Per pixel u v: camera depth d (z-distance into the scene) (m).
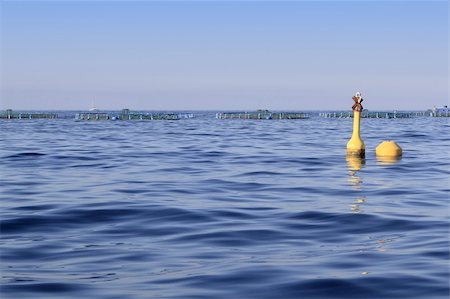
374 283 6.81
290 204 13.16
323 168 21.70
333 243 9.14
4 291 6.61
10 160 25.38
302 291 6.56
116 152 29.92
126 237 9.70
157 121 106.25
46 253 8.53
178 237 9.69
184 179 18.23
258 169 21.36
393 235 9.72
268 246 8.97
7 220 11.19
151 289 6.66
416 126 78.56
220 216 11.66
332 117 139.50
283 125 81.94
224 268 7.58
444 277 7.01
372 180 17.91
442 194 14.83
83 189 15.78
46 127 72.19
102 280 7.06
